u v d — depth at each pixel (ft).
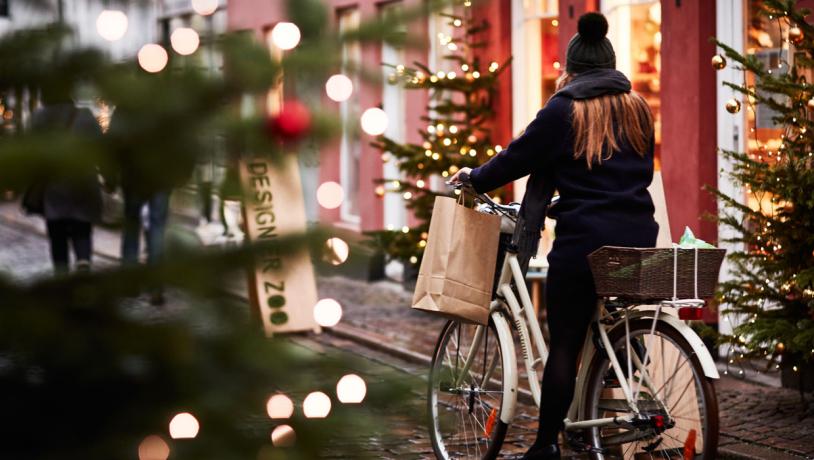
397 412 6.61
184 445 5.96
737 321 27.37
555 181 18.83
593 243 18.02
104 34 5.53
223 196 6.00
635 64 39.06
